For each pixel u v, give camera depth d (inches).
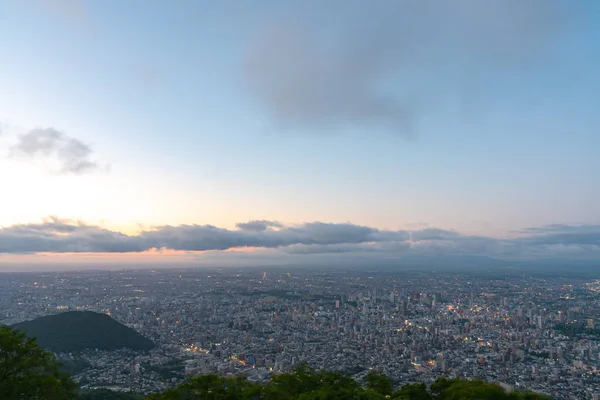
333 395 1471.5
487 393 1406.3
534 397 1435.8
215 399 1443.2
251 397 1466.5
